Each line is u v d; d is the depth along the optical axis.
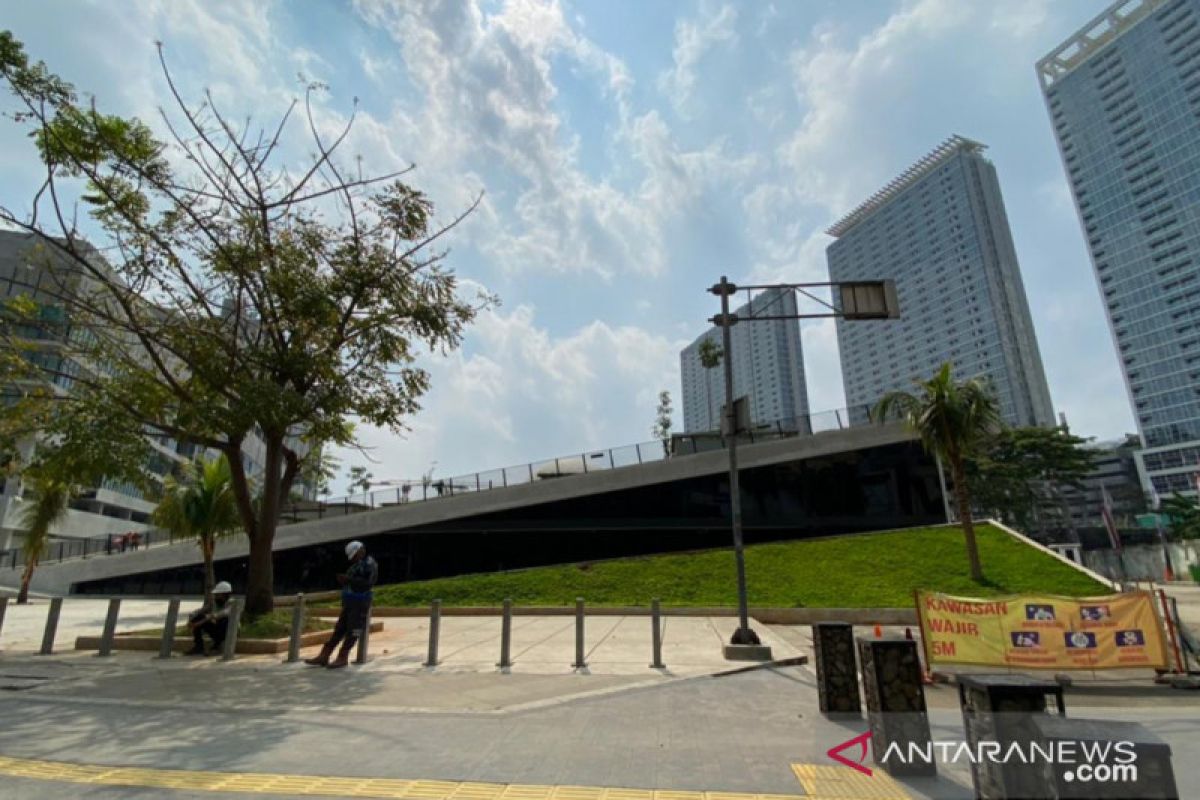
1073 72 129.38
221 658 10.34
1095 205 123.88
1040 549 21.34
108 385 12.83
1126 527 67.00
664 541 28.88
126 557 30.38
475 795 4.39
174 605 10.70
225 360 12.58
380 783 4.61
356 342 13.74
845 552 22.72
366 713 6.67
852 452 29.66
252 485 25.36
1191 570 44.00
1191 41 111.31
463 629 14.66
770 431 31.06
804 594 18.62
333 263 13.48
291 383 13.17
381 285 13.52
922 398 22.19
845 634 6.93
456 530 28.45
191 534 21.25
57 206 12.23
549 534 28.81
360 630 9.81
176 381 13.16
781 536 28.94
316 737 5.78
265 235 13.06
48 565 31.17
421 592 20.69
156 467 36.47
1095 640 9.20
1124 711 7.41
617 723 6.31
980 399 21.12
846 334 160.88
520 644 12.04
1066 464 61.94
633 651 11.19
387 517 28.52
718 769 4.95
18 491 44.25
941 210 141.50
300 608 10.35
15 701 7.31
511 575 22.11
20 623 17.55
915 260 145.75
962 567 20.34
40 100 11.62
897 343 147.62
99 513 57.25
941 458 21.77
